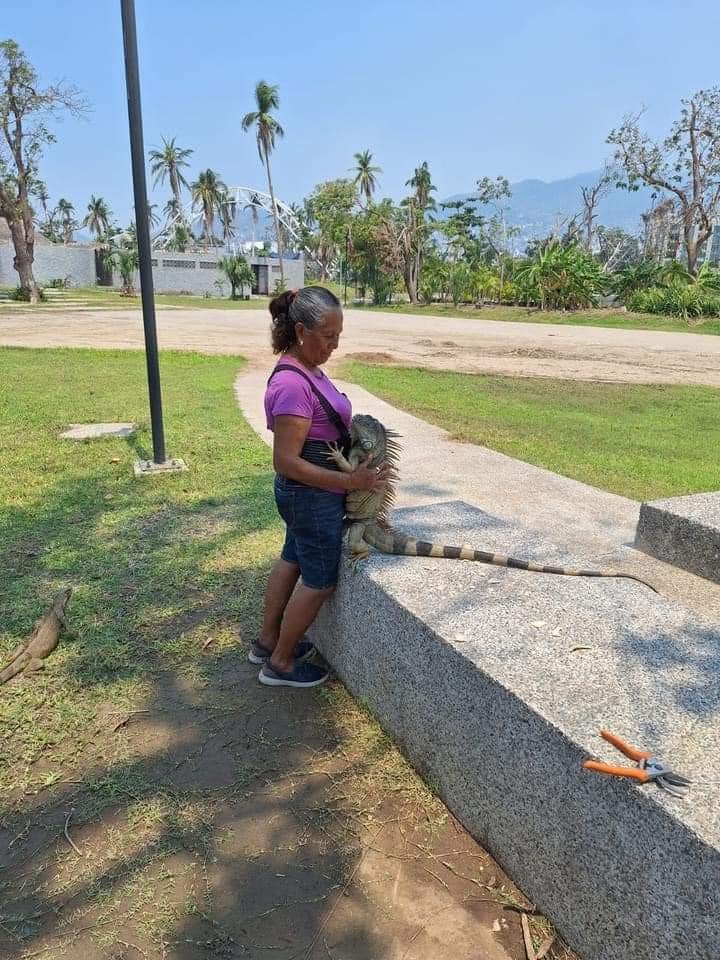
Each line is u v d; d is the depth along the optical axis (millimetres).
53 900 2428
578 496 7145
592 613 2900
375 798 2883
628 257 92938
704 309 43000
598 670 2480
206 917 2365
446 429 10430
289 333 3162
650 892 1908
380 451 3340
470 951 2252
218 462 7883
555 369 19734
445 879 2510
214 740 3229
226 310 46594
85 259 83000
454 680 2648
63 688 3596
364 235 62312
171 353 19203
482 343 27047
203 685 3641
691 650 2625
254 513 6145
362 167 69500
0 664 3809
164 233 104750
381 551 3510
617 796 1983
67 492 6730
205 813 2797
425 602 2973
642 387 16484
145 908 2396
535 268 49250
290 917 2369
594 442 10172
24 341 22406
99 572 4922
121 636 4090
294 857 2604
